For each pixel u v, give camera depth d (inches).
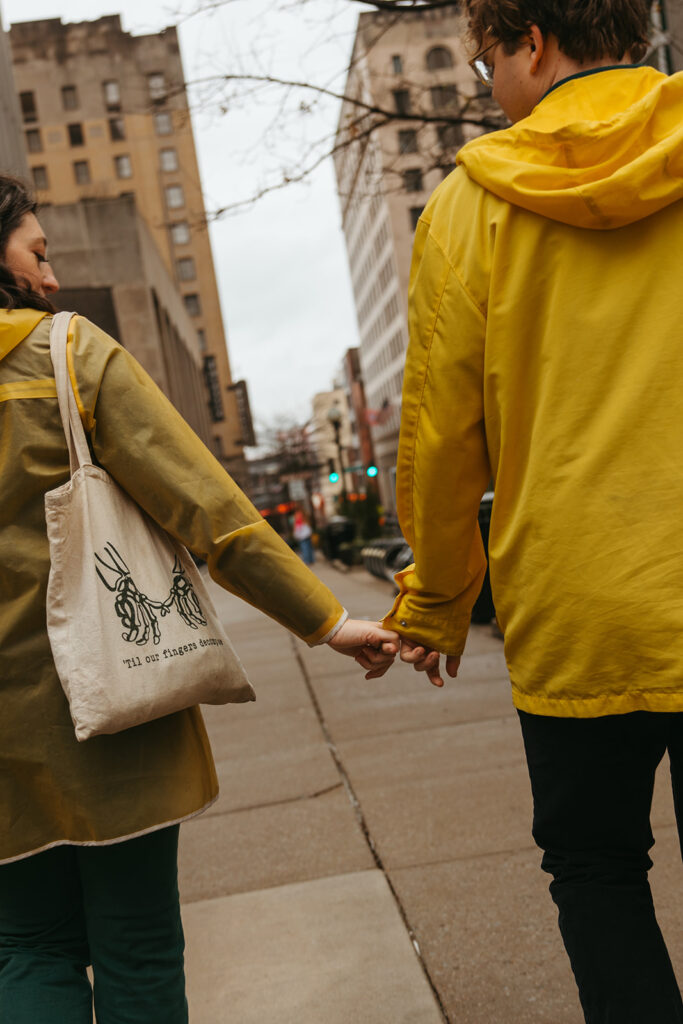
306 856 138.6
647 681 53.5
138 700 60.2
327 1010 95.0
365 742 203.8
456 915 113.1
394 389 2832.2
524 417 59.1
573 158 56.9
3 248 68.2
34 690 61.5
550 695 57.3
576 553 55.1
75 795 61.2
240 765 197.5
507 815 145.8
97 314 1542.8
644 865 60.7
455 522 66.6
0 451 62.4
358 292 3577.8
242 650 384.8
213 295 3302.2
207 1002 99.3
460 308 60.9
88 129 2942.9
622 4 60.4
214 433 3105.3
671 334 55.4
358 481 3462.1
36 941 64.8
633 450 54.7
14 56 2918.3
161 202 3176.7
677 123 57.5
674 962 95.3
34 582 61.6
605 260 56.9
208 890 130.2
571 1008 90.8
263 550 64.4
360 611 467.5
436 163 333.4
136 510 65.2
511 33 63.2
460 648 72.8
